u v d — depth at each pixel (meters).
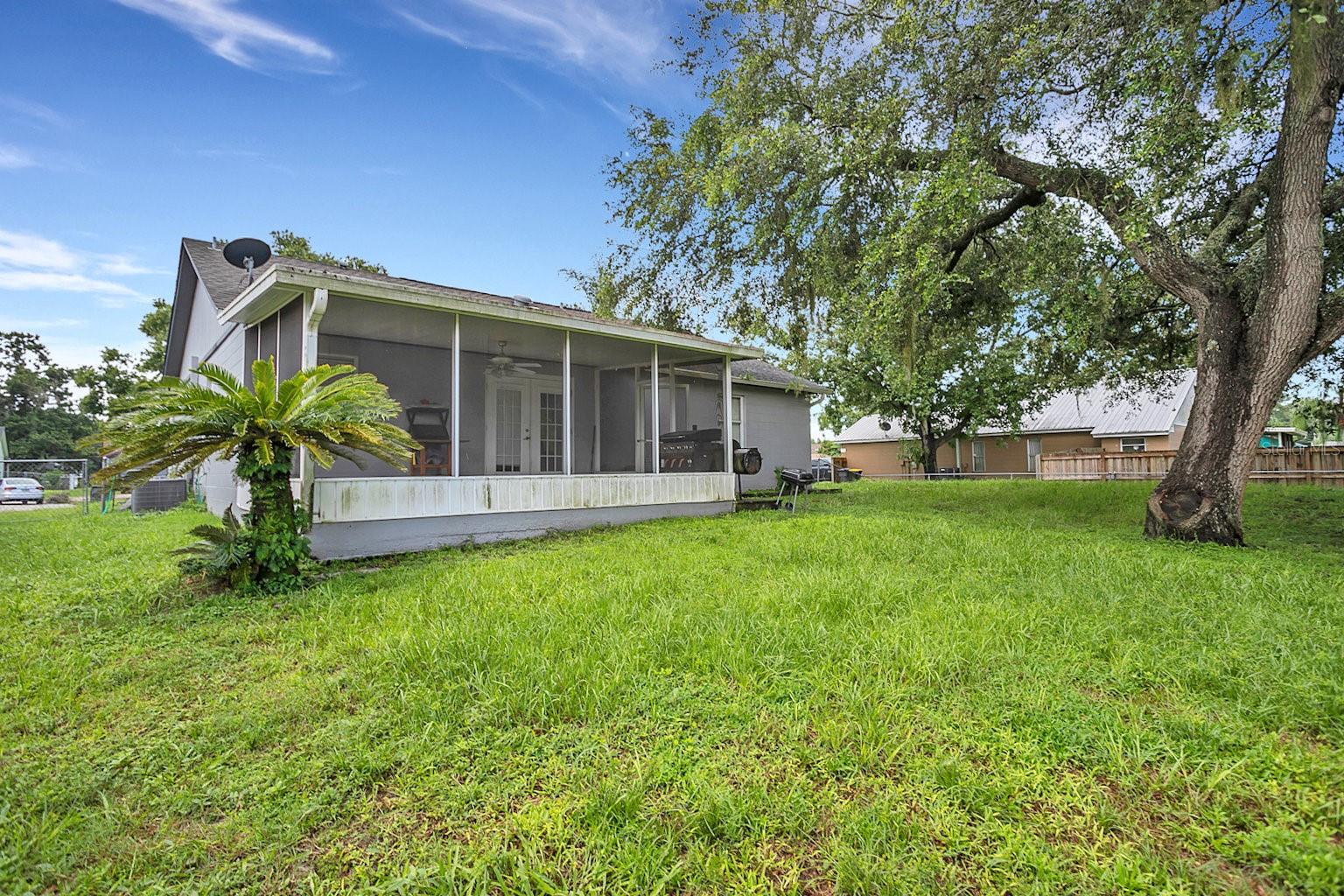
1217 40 5.95
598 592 4.56
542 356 10.80
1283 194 6.33
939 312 10.16
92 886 1.81
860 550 6.12
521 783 2.24
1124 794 2.15
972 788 2.14
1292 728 2.54
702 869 1.82
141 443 4.71
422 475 8.86
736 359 10.81
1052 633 3.66
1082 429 24.09
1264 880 1.75
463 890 1.75
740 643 3.42
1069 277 9.05
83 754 2.52
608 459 12.38
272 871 1.87
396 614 4.12
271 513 5.08
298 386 5.01
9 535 9.00
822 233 8.73
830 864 1.85
